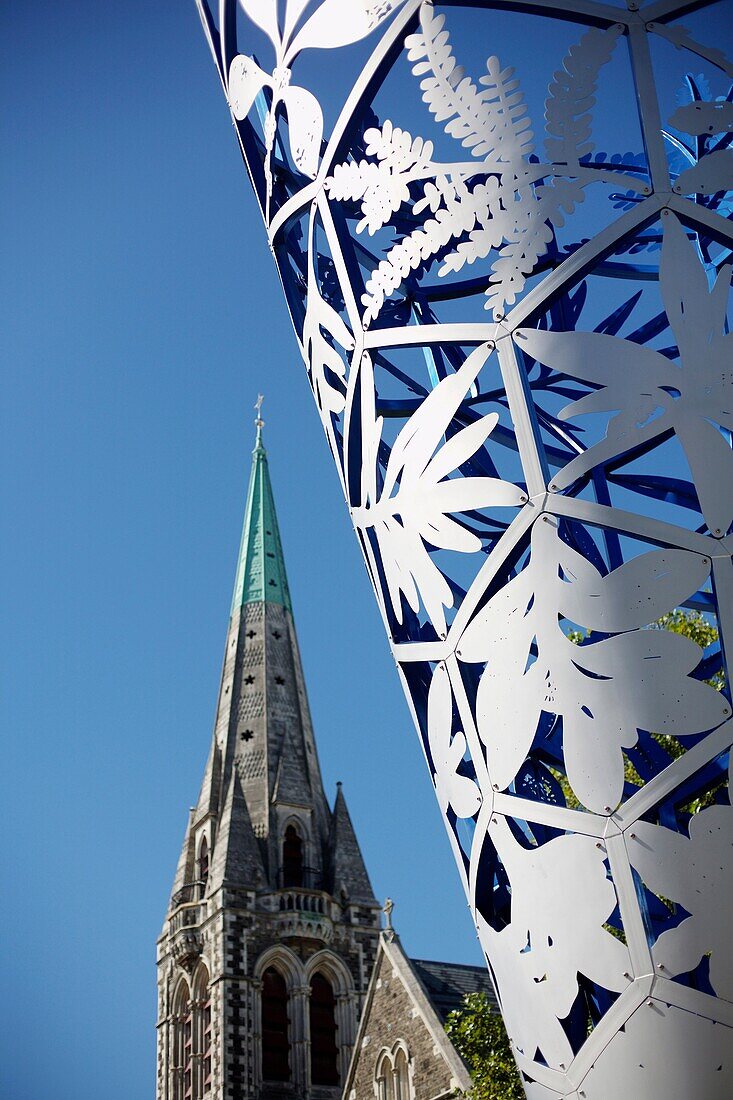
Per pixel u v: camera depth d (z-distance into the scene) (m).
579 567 8.84
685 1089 7.83
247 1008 75.25
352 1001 77.62
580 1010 8.46
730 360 9.02
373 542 10.55
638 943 8.05
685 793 8.34
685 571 8.62
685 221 9.46
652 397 9.03
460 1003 51.69
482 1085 26.22
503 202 9.79
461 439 9.66
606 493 9.54
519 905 8.71
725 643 8.41
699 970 8.03
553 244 10.17
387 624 10.41
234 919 78.31
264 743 89.38
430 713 9.73
